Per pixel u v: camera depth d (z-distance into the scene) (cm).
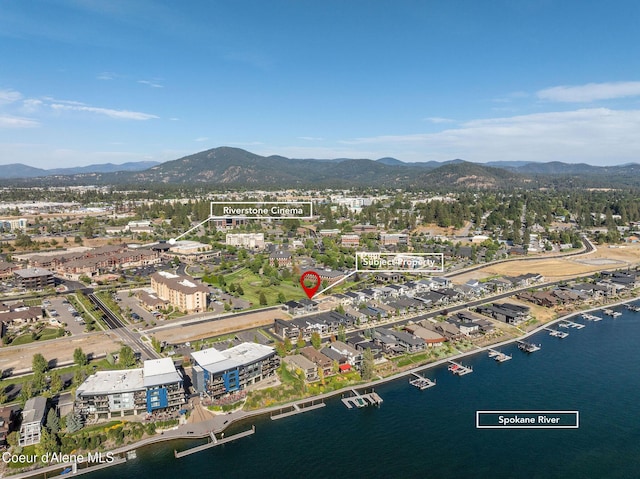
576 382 16238
